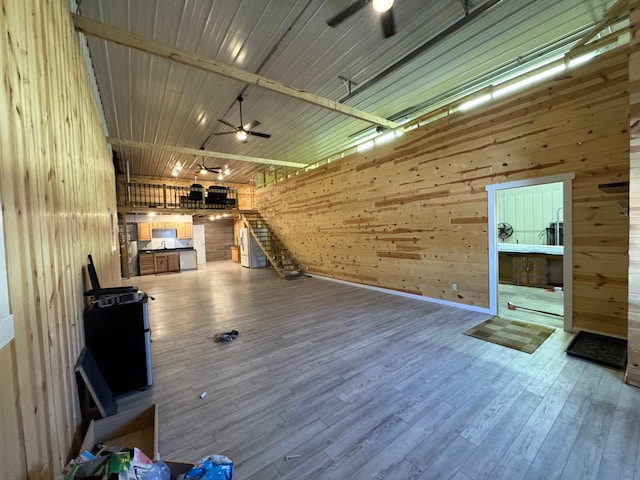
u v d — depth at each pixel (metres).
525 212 7.19
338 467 1.58
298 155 8.41
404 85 4.49
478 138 4.16
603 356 2.67
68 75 2.20
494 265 4.09
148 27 3.14
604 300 3.12
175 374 2.67
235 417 2.03
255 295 5.98
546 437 1.76
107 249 4.12
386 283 5.87
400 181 5.44
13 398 0.90
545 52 3.72
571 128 3.28
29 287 1.09
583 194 3.21
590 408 2.00
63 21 2.15
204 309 4.94
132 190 10.98
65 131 1.94
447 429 1.86
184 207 10.55
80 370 1.77
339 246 7.17
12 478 0.86
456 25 3.09
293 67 3.93
